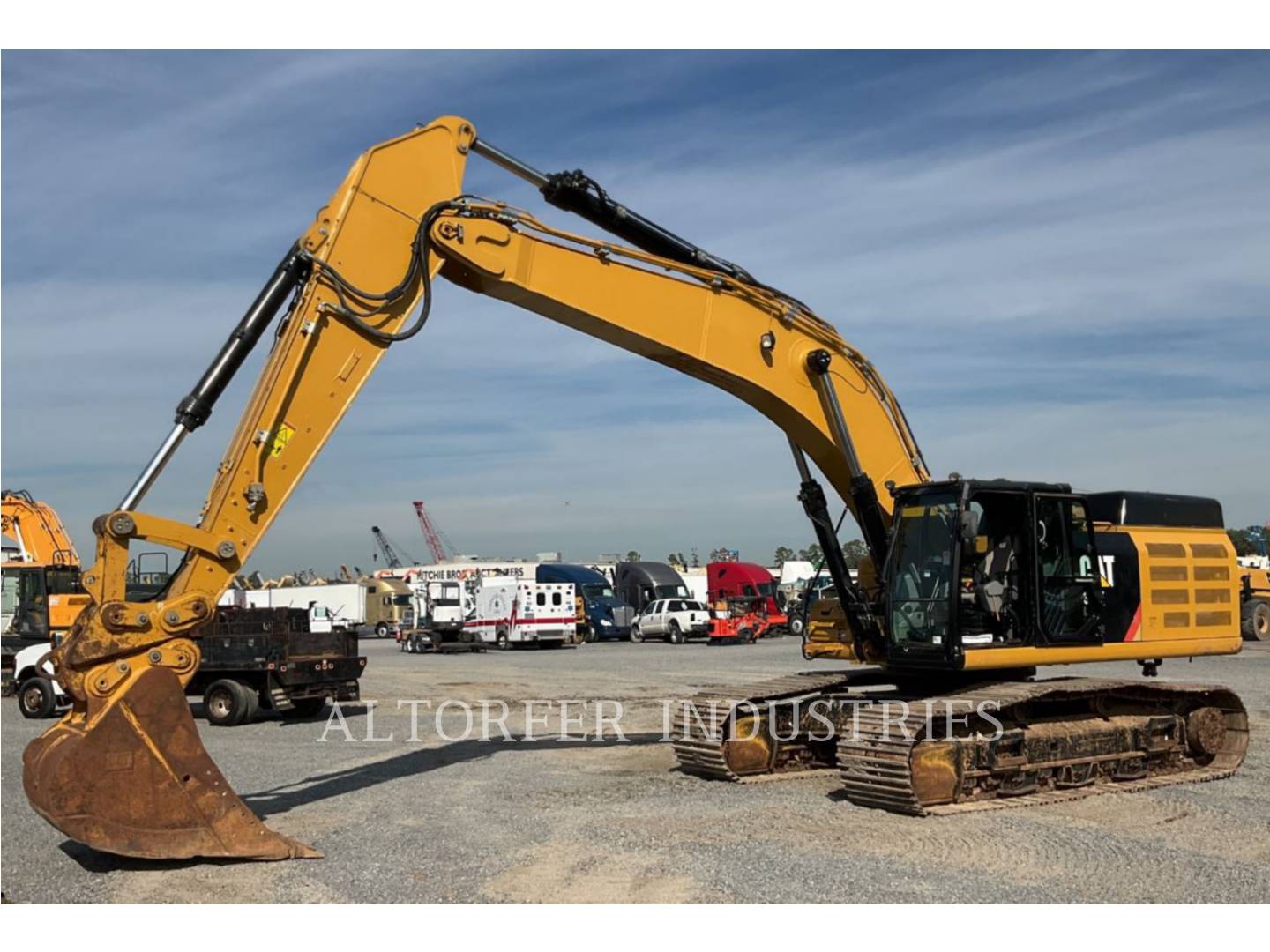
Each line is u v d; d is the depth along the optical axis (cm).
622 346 1164
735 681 2572
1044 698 1188
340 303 977
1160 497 1362
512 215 1062
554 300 1088
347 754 1475
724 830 976
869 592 1277
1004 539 1198
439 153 1041
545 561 7669
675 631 4628
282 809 1087
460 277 1083
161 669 845
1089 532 1225
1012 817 1038
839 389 1241
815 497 1276
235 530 920
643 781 1230
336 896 780
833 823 1005
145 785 830
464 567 7131
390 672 3019
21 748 1611
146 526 867
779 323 1215
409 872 842
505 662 3431
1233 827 994
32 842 950
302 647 1920
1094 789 1164
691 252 1181
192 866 861
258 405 941
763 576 5112
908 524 1189
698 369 1198
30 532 2892
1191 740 1284
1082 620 1213
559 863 865
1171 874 825
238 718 1822
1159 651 1285
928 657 1142
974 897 765
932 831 973
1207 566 1348
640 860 871
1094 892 777
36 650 2058
